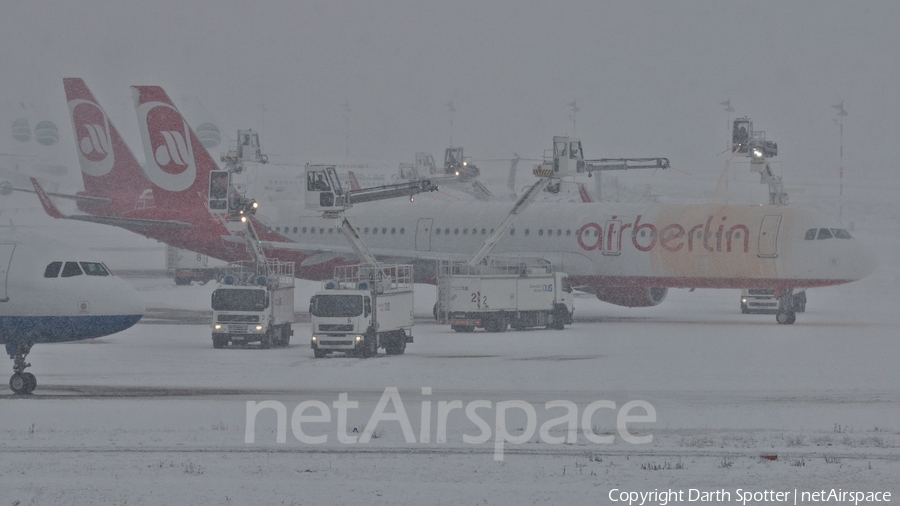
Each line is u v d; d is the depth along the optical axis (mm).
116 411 110562
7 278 125062
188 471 80812
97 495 73188
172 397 120875
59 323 125500
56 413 109375
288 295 190125
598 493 74562
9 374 143625
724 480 78875
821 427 102188
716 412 110938
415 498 72688
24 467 82125
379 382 133875
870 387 130500
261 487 75625
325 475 79938
